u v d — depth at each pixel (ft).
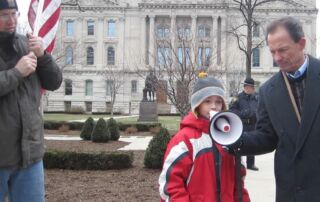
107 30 265.75
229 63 225.97
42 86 14.20
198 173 12.38
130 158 39.50
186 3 253.85
